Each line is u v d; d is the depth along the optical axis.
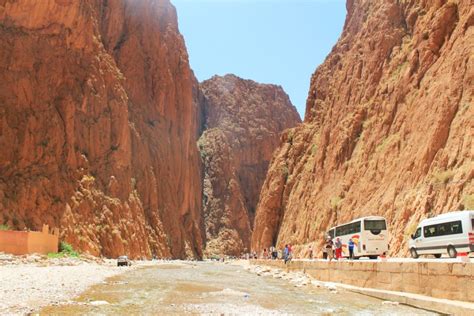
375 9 70.88
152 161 104.44
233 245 153.88
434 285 20.17
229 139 186.62
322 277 33.66
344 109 70.81
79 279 30.05
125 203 81.94
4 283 24.91
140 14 114.75
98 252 69.56
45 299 20.22
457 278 18.78
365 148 57.94
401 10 62.91
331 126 74.31
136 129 101.56
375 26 67.19
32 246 43.66
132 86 106.12
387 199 46.12
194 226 126.00
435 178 39.84
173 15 134.50
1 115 67.69
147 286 28.09
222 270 54.44
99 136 80.69
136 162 95.31
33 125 70.25
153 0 127.94
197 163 147.25
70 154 73.25
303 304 20.70
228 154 173.50
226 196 163.75
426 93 48.28
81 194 72.12
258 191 182.25
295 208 82.88
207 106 199.75
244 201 173.75
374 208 48.38
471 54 42.62
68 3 78.50
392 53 61.09
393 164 49.44
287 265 43.97
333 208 59.97
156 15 126.62
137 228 83.00
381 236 37.97
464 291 18.39
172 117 119.00
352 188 57.47
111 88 87.19
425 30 53.12
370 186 52.31
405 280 22.44
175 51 128.38
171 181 110.88
